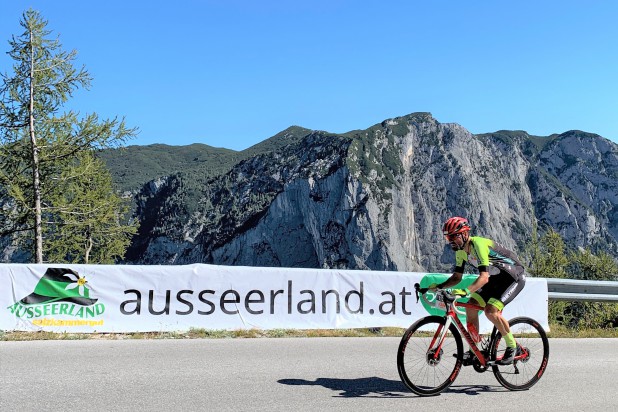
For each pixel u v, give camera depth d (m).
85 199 23.42
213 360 6.39
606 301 10.84
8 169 21.22
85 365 5.97
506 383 5.38
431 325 5.16
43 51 20.67
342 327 9.27
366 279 9.49
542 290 10.22
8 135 20.56
